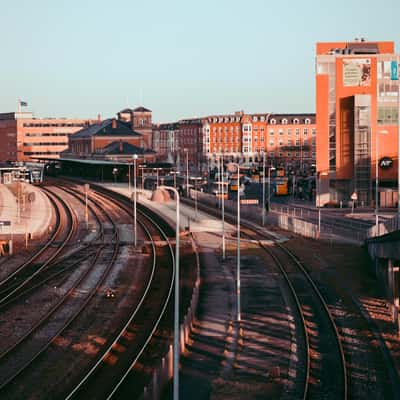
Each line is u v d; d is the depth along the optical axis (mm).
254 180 162625
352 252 65938
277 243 73312
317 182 109375
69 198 125562
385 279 48938
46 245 71812
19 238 75875
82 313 43281
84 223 93125
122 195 127812
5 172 144875
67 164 181375
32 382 30125
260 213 95062
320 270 57375
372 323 40250
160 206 114250
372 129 107125
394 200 105438
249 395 28422
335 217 93375
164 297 47906
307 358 33219
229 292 49125
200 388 29266
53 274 55938
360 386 29516
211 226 89375
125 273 57562
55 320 41438
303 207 108625
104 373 31219
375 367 32156
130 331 38781
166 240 77000
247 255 65938
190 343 36125
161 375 28062
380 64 107438
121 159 193250
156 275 56344
